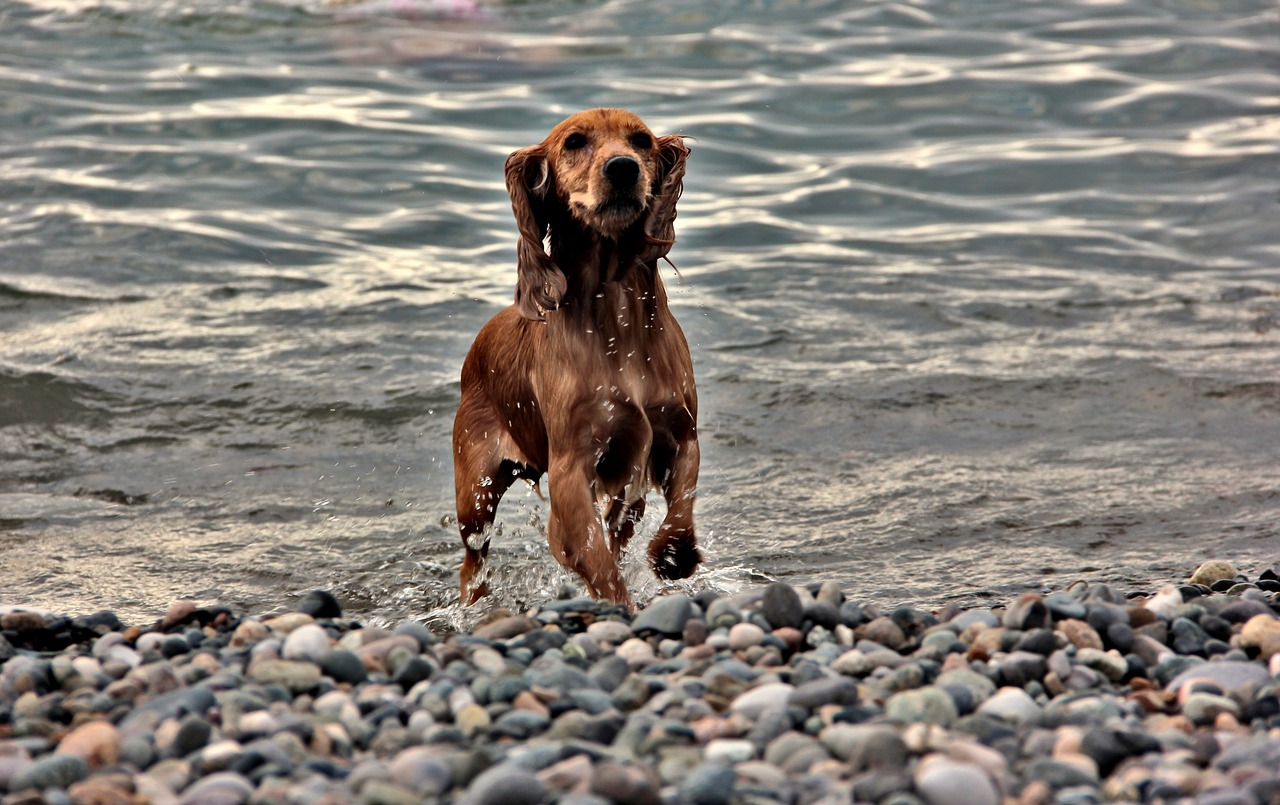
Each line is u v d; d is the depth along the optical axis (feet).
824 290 49.96
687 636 21.04
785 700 17.76
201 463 36.96
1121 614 21.31
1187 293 49.55
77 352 43.75
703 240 55.21
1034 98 67.82
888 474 34.96
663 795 14.61
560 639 21.26
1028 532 30.96
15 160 60.70
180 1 85.40
